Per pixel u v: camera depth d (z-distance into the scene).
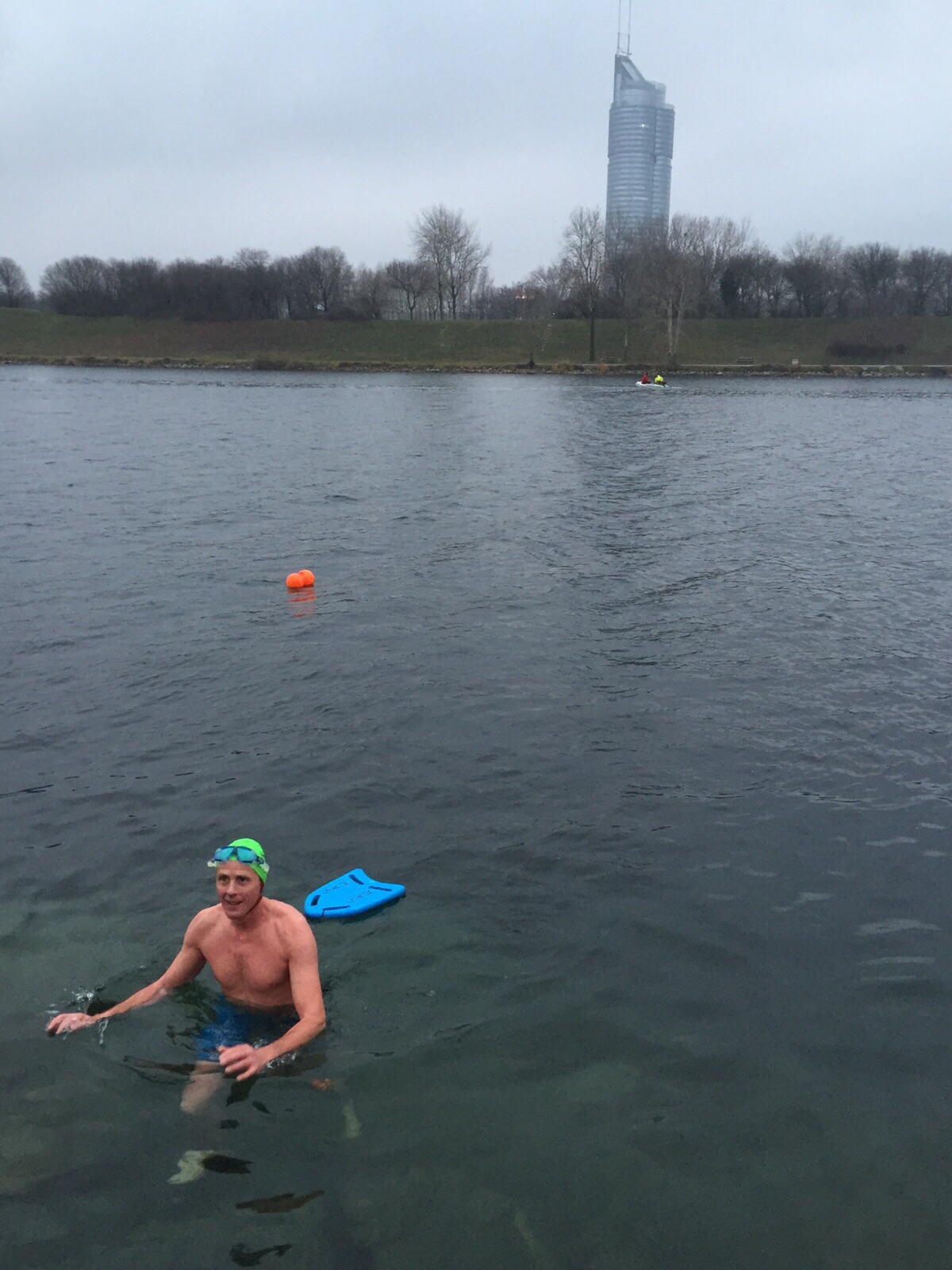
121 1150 5.00
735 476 28.16
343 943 6.76
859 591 15.83
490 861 7.88
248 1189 4.77
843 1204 4.76
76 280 107.62
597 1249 4.47
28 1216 4.62
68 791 8.95
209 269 108.56
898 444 36.97
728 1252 4.49
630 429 40.81
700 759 9.73
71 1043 5.76
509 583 16.08
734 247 103.94
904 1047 5.87
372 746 9.93
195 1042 5.79
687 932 6.98
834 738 10.23
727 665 12.32
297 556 17.84
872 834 8.37
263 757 9.66
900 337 93.69
